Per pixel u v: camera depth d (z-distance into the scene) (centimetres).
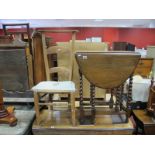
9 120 180
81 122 185
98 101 224
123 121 189
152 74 262
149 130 189
